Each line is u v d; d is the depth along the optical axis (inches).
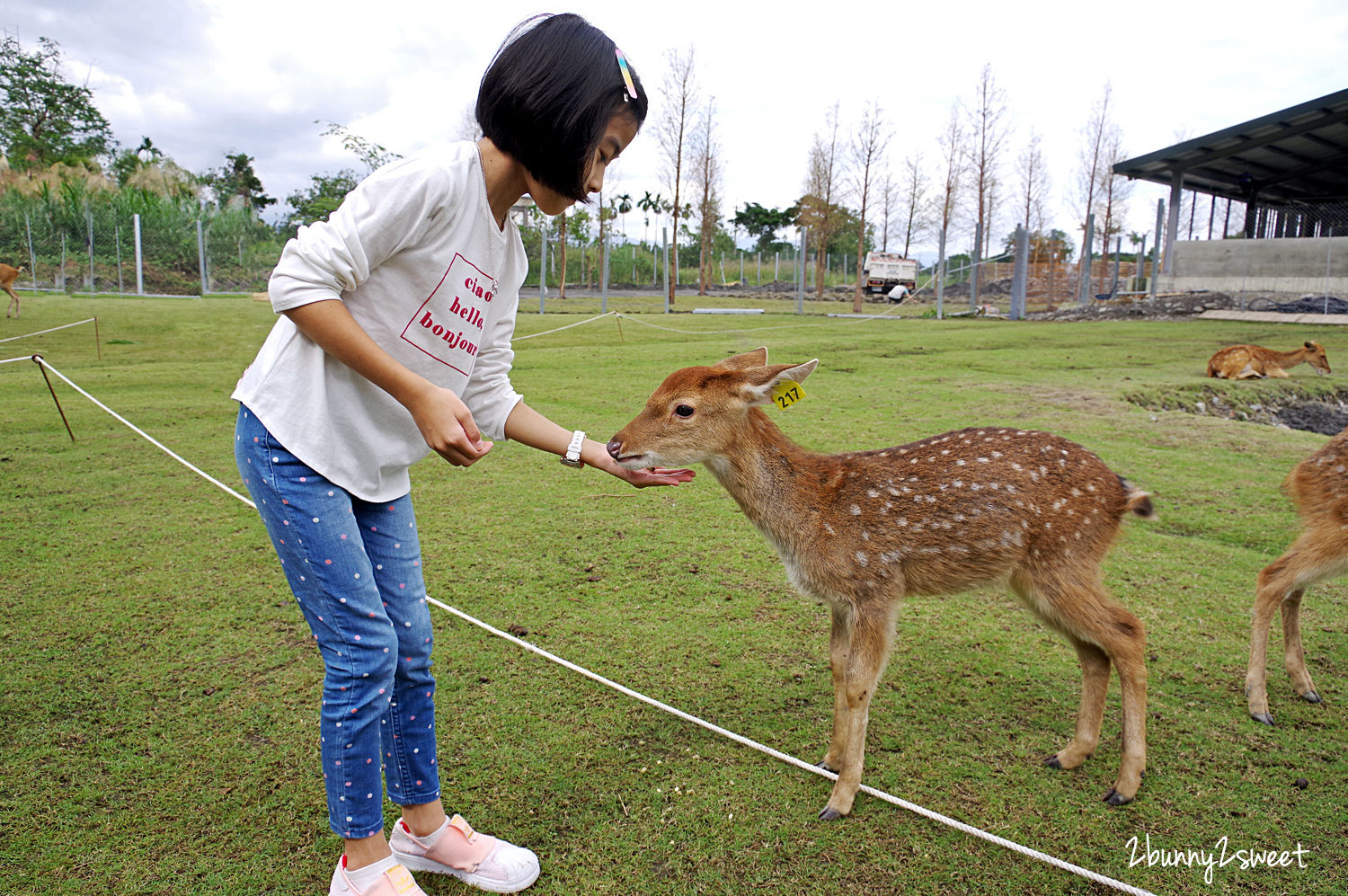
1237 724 130.8
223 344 576.4
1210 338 721.6
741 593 177.0
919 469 122.0
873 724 130.5
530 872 95.7
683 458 124.6
